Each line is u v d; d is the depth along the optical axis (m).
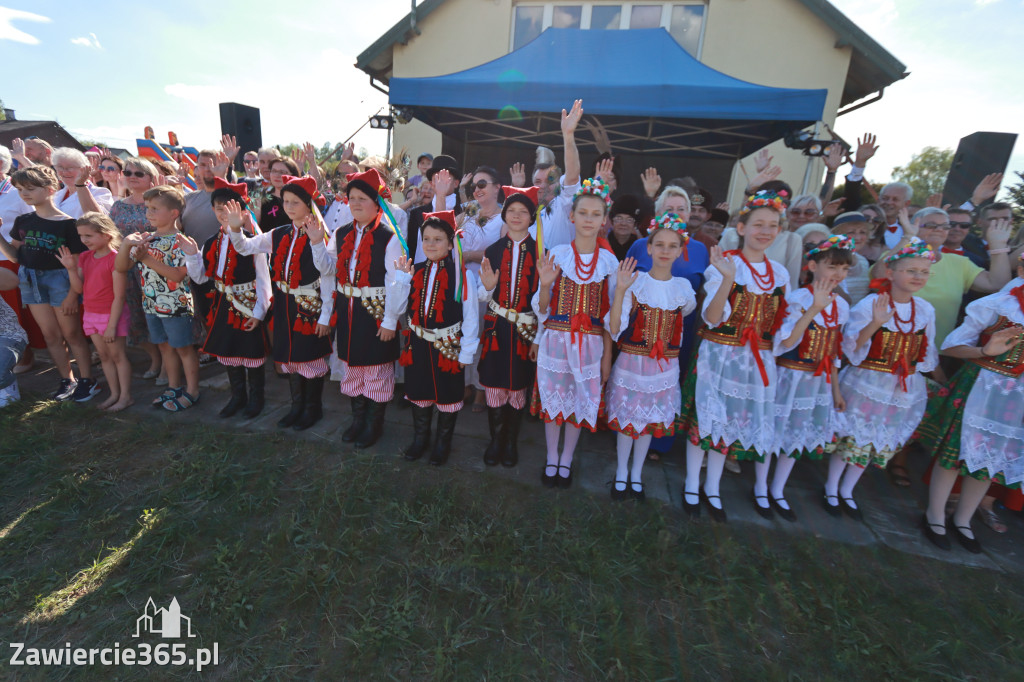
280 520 2.34
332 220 4.04
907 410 2.64
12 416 3.17
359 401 3.10
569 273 2.57
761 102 5.05
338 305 2.92
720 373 2.55
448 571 2.13
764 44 7.63
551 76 5.62
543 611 1.96
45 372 4.05
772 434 2.57
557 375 2.63
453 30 8.43
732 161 8.35
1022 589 2.32
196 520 2.33
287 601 1.92
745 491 2.97
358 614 1.89
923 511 2.92
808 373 2.61
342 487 2.62
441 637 1.81
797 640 1.93
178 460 2.79
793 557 2.39
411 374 2.84
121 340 3.30
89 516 2.35
